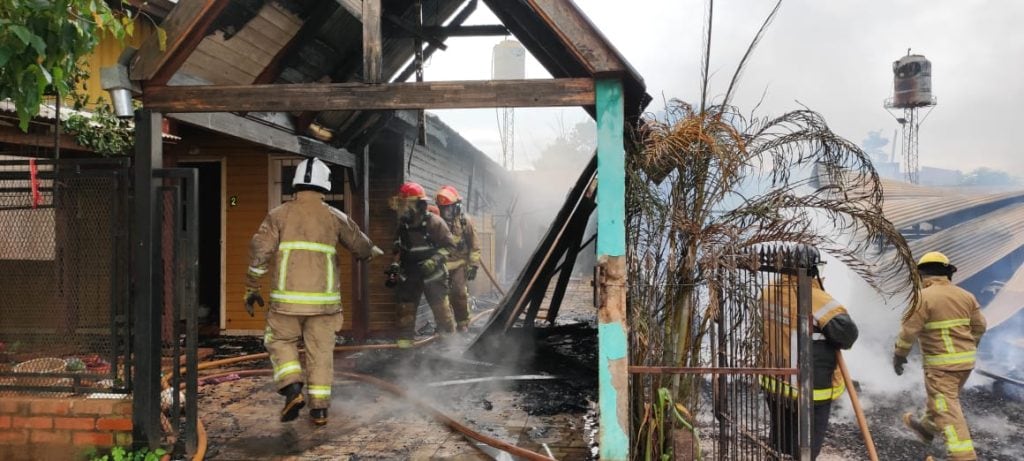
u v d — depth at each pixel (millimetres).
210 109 3727
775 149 3732
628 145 4262
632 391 3658
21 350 3932
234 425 4547
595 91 3512
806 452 3311
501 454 3963
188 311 3842
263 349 7555
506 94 3570
